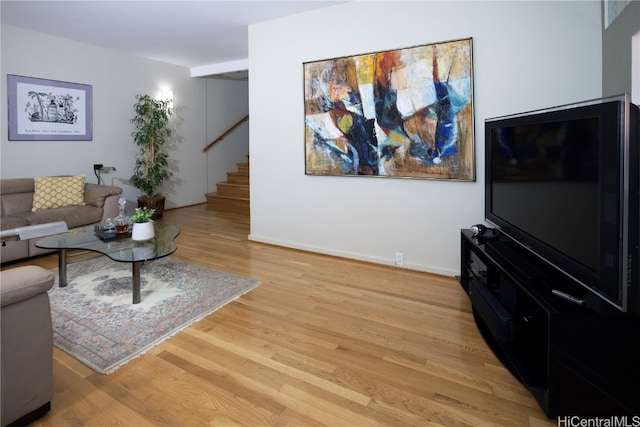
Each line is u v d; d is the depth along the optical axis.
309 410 1.59
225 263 3.60
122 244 2.84
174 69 6.40
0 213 3.89
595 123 1.42
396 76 3.22
